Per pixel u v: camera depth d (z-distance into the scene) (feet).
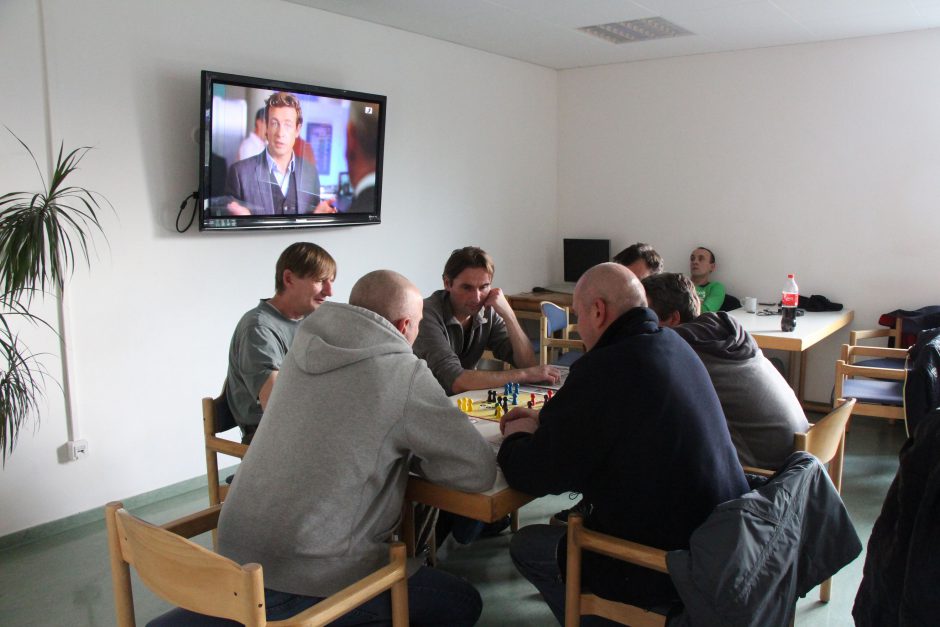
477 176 16.39
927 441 4.39
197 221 10.93
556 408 5.19
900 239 14.64
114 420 10.17
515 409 6.26
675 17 13.23
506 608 7.75
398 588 4.88
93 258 9.76
